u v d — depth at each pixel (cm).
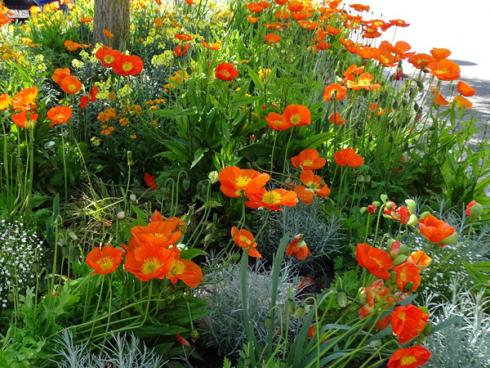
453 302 146
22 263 149
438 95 205
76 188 198
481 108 362
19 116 156
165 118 218
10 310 139
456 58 536
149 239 115
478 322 140
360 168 196
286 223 179
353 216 181
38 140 194
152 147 208
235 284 148
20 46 287
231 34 331
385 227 187
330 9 309
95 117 221
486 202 202
